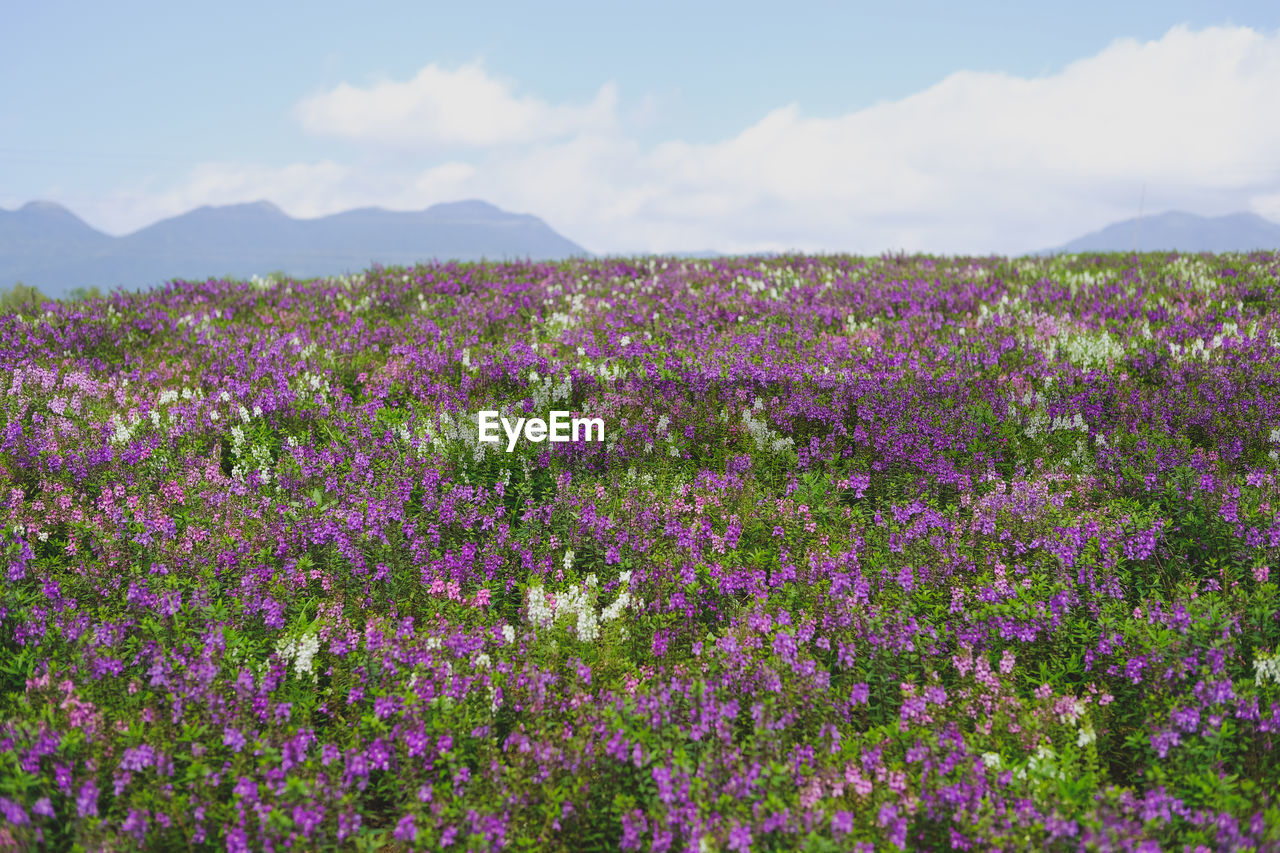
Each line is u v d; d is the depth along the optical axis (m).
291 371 12.66
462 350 13.53
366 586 7.41
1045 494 8.48
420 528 8.21
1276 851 4.30
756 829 4.58
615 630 6.73
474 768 5.41
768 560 7.87
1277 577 7.13
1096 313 15.47
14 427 9.82
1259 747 5.47
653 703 5.51
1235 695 5.55
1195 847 4.42
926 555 7.65
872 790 5.02
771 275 20.09
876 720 5.92
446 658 6.06
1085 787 5.03
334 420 10.87
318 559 7.96
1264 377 11.11
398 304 17.52
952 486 9.11
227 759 5.26
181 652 6.27
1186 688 5.78
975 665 6.16
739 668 6.00
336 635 6.48
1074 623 6.71
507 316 16.36
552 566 7.78
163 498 8.80
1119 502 8.41
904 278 19.03
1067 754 5.30
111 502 8.52
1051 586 7.00
